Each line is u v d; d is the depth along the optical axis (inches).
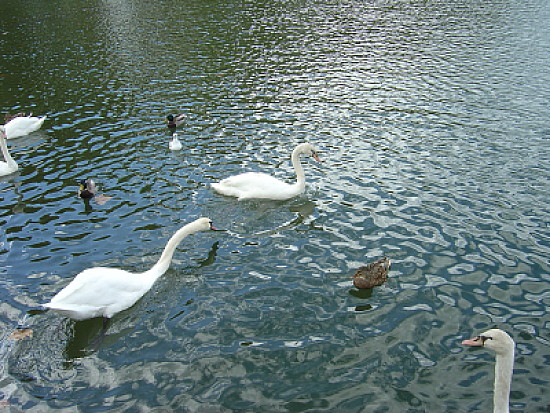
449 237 461.1
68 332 357.1
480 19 1346.0
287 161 621.9
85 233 476.4
